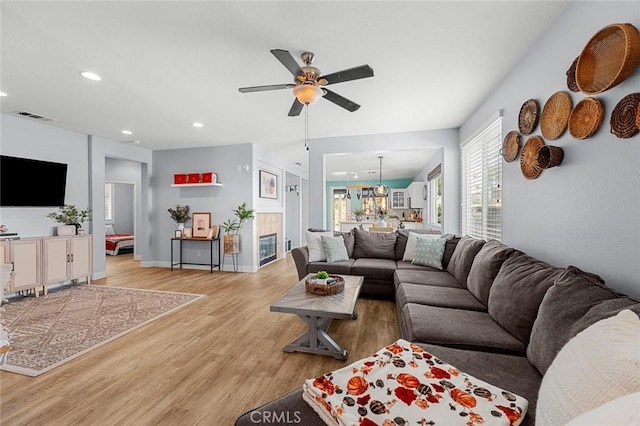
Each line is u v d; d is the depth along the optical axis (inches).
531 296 59.7
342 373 45.5
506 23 75.8
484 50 88.6
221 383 76.0
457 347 60.6
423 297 90.8
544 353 46.8
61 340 100.0
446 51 89.0
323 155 197.5
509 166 103.9
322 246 164.6
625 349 29.2
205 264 227.5
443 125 168.1
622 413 20.9
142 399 69.4
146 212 235.8
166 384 75.4
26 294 152.5
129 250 321.4
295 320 119.6
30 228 158.7
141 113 145.3
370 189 406.6
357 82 110.5
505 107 106.6
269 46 85.4
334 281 101.8
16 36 80.0
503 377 48.1
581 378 30.3
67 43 83.7
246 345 97.5
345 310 83.5
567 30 70.7
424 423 35.2
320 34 79.9
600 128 60.2
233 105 134.4
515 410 37.2
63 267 160.9
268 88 88.3
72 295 153.9
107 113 145.2
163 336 104.1
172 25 75.5
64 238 161.6
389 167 312.0
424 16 72.9
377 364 47.4
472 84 112.5
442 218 176.1
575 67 66.1
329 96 96.1
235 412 65.2
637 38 50.3
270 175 251.9
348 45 85.3
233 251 214.2
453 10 70.9
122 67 97.9
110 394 71.2
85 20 73.2
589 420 22.0
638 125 50.1
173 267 233.1
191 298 148.9
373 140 187.6
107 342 98.8
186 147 227.3
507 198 106.0
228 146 220.4
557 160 73.4
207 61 94.0
